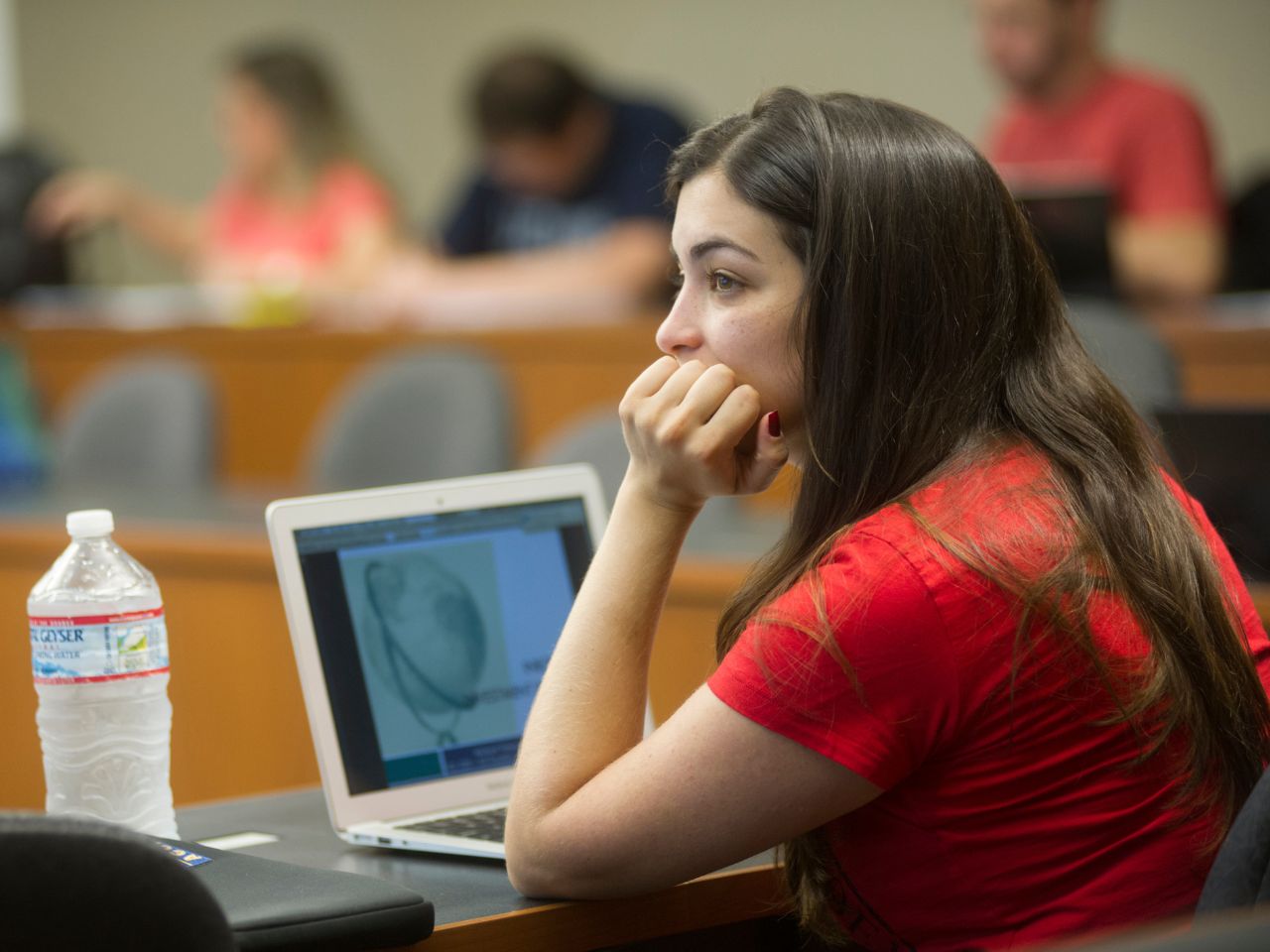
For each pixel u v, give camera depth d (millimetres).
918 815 2510
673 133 9617
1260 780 2209
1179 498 2838
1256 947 1528
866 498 2568
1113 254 7316
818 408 2598
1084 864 2473
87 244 14242
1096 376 2699
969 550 2400
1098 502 2523
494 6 16375
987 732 2432
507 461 7418
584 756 2611
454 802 3168
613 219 9602
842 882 2643
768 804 2430
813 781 2414
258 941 2311
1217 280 8547
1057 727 2441
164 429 8414
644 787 2471
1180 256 8281
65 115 17219
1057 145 8625
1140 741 2467
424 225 16828
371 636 3164
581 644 2691
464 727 3217
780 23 15016
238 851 2936
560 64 9531
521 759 2652
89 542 3035
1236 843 2186
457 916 2568
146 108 17203
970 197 2592
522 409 9156
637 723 2680
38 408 9820
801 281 2600
